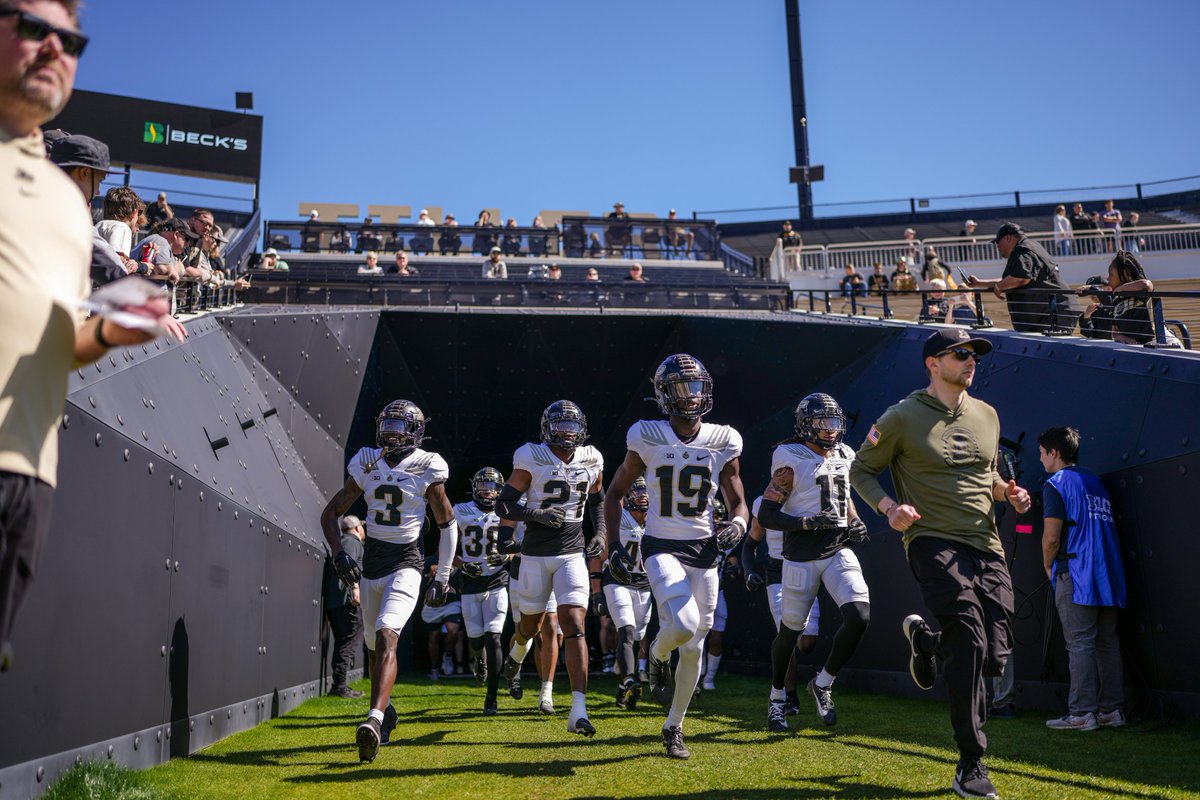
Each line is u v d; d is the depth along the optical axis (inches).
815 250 777.6
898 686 312.2
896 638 315.3
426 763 176.9
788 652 225.6
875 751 187.2
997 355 296.4
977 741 139.6
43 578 128.3
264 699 239.6
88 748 141.7
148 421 173.9
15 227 70.9
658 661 186.2
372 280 496.7
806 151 1343.5
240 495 224.8
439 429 506.0
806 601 227.5
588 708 275.7
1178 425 213.6
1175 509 211.5
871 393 372.5
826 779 156.6
